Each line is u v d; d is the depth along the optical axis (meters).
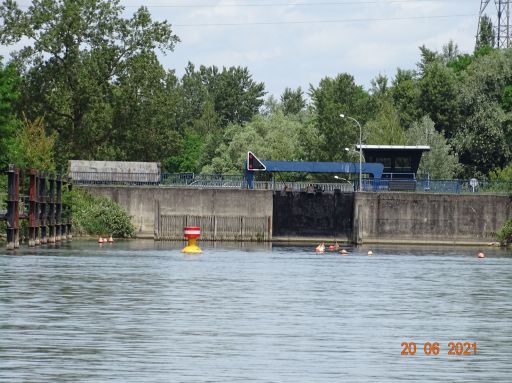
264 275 108.12
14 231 145.25
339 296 85.06
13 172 144.25
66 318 66.75
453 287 97.25
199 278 101.56
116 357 52.91
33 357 52.56
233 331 62.31
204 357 53.34
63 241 184.50
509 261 148.50
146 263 124.62
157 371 49.59
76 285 90.69
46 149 191.88
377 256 158.25
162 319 67.12
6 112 173.75
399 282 102.56
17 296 80.19
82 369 49.78
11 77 175.00
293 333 61.97
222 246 185.25
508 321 69.44
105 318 67.12
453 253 173.50
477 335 62.56
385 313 72.94
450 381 48.47
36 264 117.75
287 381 47.88
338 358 53.81
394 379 48.78
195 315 69.50
